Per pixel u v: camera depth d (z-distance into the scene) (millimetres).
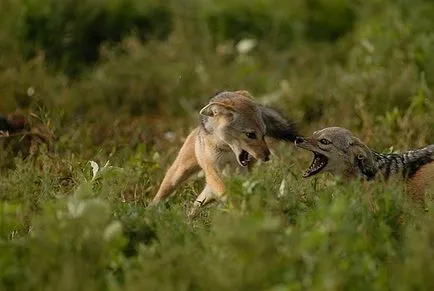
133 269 11703
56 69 25000
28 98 21875
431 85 21594
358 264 11383
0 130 19203
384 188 14039
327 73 23594
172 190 16984
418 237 11992
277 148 16609
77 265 11320
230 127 15641
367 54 24047
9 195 15570
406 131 18938
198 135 16438
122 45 25516
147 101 23141
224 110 15711
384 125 19438
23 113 20734
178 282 11078
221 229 11695
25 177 15992
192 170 16875
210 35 26531
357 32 26578
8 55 23922
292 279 10969
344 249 11711
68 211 12680
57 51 25469
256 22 27531
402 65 22297
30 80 22359
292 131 16188
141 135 20156
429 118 19234
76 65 25359
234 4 27797
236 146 15742
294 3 28266
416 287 10945
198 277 11125
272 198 13039
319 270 11070
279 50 27141
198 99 22828
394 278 11320
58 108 21203
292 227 12281
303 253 11406
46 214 12688
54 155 17703
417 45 22641
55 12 25719
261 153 15641
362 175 15555
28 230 14055
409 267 11141
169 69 23922
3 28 25281
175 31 26125
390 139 18875
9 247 12195
